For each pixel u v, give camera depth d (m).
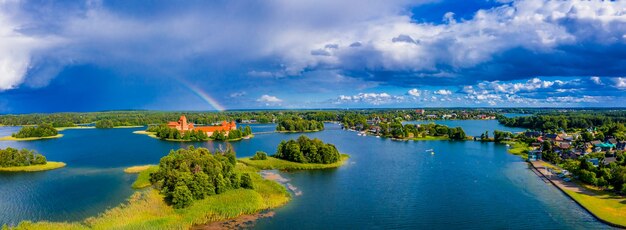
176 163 150.62
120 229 105.56
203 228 112.06
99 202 134.00
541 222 120.75
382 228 115.44
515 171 199.50
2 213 122.62
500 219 123.44
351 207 134.25
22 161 198.75
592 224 118.81
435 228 116.00
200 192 129.38
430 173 193.25
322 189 158.25
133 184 156.38
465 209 133.12
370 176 184.88
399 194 151.62
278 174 188.38
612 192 151.38
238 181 143.12
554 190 158.25
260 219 120.75
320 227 115.00
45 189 152.25
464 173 193.50
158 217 115.19
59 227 104.81
